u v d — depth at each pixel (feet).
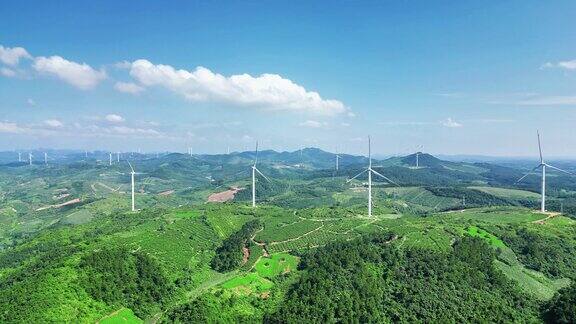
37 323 609.01
